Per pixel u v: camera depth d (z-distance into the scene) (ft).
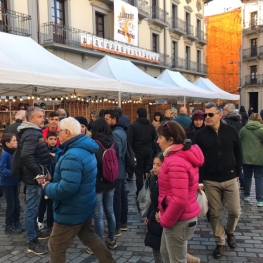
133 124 17.58
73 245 12.39
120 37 58.23
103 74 29.25
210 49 115.34
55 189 8.13
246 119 33.99
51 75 19.66
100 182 10.94
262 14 105.40
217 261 10.98
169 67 78.38
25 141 11.17
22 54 21.12
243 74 111.86
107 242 11.98
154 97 43.24
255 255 11.43
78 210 8.52
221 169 11.10
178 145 7.55
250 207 17.19
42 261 11.26
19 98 28.71
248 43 109.81
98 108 42.68
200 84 53.83
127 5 59.41
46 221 14.92
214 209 11.28
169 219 7.31
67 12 48.65
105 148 11.00
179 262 7.77
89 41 50.80
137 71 33.88
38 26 43.52
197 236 13.28
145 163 17.70
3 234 13.73
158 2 73.92
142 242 12.66
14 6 40.14
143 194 11.94
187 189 7.27
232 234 11.92
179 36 84.84
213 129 11.25
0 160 13.65
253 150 17.20
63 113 19.35
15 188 13.94
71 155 8.20
